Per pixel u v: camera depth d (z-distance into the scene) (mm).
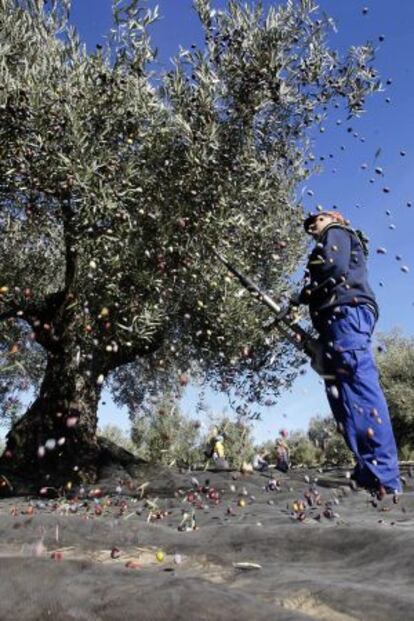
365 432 3336
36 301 6719
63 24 4922
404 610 1103
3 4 4602
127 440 15852
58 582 1276
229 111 4941
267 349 7480
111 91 4684
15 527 2139
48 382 6590
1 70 4328
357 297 3549
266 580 1432
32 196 5594
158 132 4832
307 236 7324
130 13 4668
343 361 3461
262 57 4762
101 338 5957
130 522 2078
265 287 6875
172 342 7430
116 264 4867
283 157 5410
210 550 1800
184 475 5613
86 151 4590
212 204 4902
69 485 3879
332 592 1224
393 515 2494
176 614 1081
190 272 5332
